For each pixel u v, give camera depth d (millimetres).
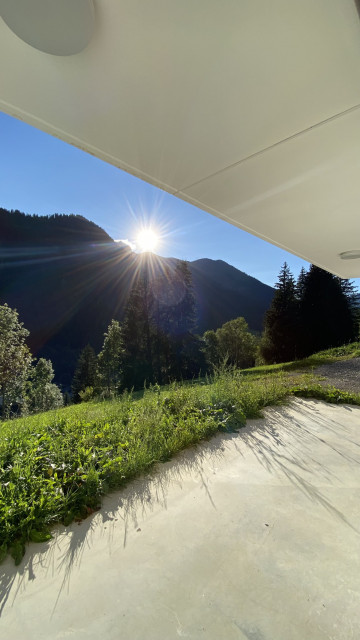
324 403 4055
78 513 1568
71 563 1243
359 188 1673
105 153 1383
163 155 1373
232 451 2418
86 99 1031
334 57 875
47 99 1034
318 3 740
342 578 1137
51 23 727
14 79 939
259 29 802
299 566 1202
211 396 3652
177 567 1210
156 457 2205
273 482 1907
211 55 873
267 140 1256
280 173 1523
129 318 29641
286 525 1469
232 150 1320
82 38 769
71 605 1045
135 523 1511
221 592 1083
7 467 1880
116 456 2139
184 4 741
